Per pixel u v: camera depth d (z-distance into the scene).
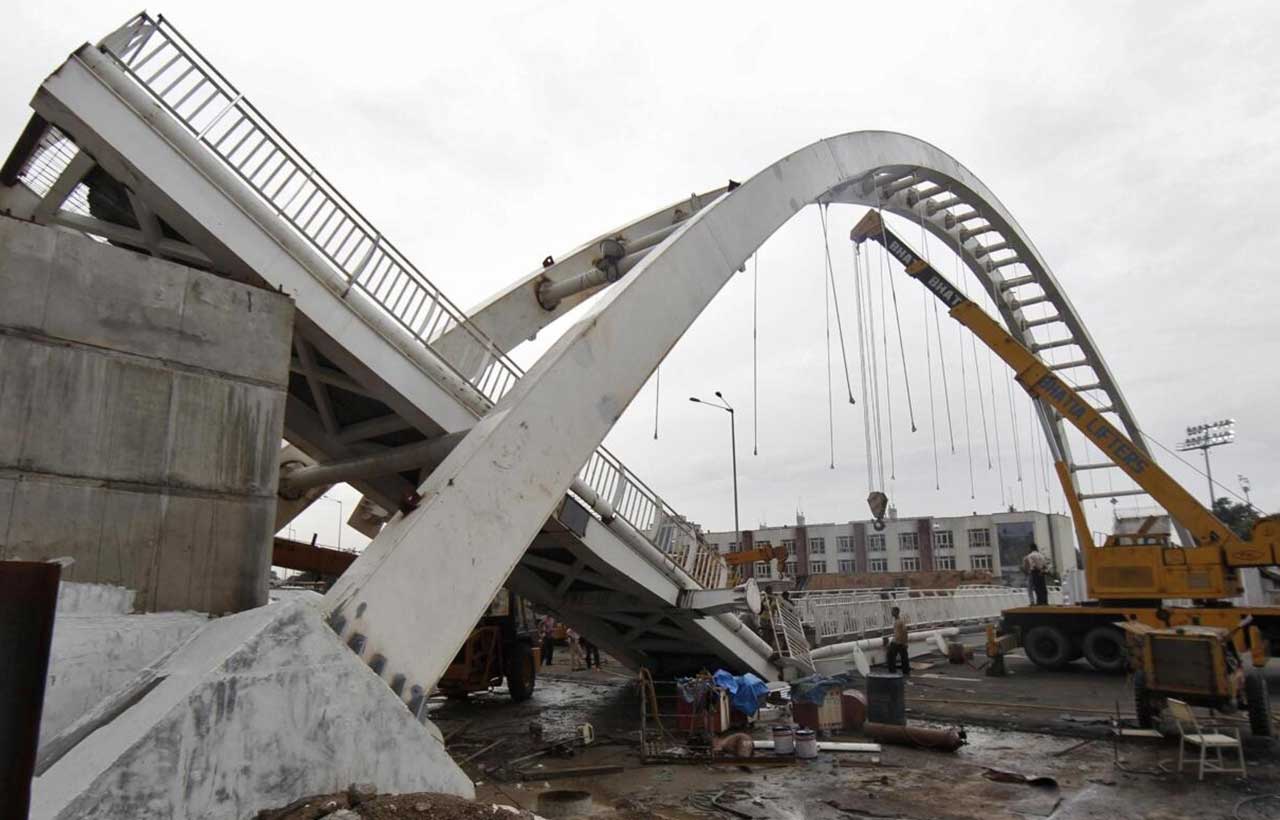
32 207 10.73
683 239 12.92
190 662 5.77
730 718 13.21
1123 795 8.95
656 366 11.37
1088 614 21.36
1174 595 19.84
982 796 8.98
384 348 10.79
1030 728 13.22
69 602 6.22
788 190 17.55
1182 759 9.97
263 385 7.73
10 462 6.15
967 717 14.30
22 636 2.33
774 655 18.16
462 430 11.66
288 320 8.06
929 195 34.59
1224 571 19.25
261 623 5.71
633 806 8.68
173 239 10.62
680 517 16.12
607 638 18.27
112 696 5.93
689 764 10.84
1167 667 11.93
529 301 18.84
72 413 6.50
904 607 28.56
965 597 35.41
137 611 6.59
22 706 2.29
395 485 13.95
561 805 8.44
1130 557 20.67
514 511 8.45
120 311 6.88
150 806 4.64
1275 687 18.25
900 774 10.12
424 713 6.87
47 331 6.46
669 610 15.50
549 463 9.07
